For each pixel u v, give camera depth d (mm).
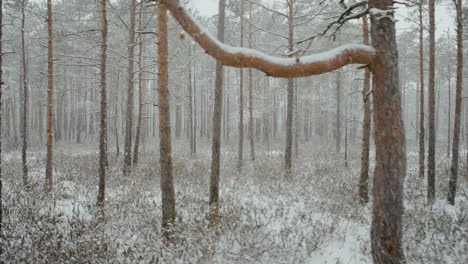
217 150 6863
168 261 4312
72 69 26344
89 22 13602
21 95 23391
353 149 22766
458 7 8031
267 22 16203
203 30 2219
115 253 4520
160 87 5301
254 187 9312
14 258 4195
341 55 2770
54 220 5195
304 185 9234
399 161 3059
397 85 3033
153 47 19562
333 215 6711
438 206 8016
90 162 12758
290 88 10930
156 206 6738
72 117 31984
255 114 26547
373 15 2973
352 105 25938
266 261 4609
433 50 8703
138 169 11391
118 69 19766
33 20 19188
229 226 5371
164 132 5355
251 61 2383
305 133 29625
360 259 4855
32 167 12023
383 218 3119
